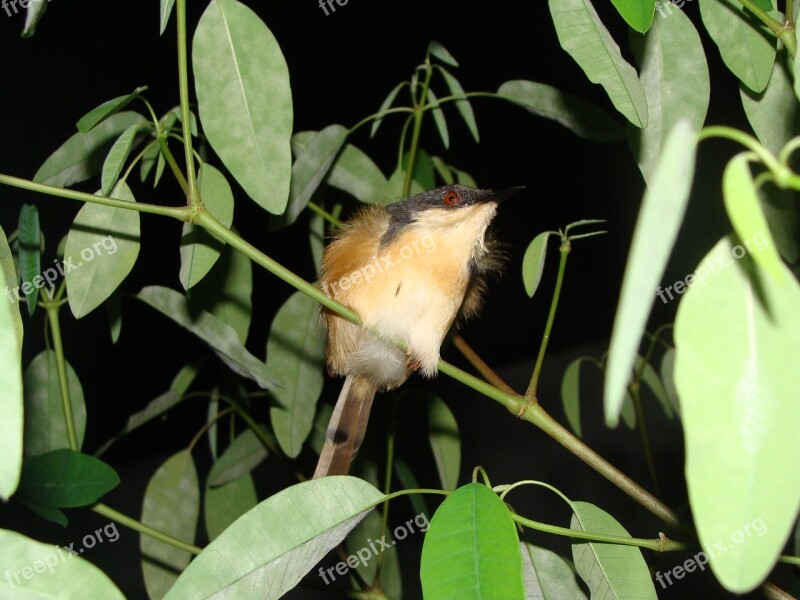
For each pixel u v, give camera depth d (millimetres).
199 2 2857
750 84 2684
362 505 2660
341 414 2762
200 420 2936
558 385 2934
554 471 2945
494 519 2629
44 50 2857
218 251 2705
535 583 2688
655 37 2686
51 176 2732
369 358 2756
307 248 2891
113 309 2742
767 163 1692
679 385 1951
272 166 2682
